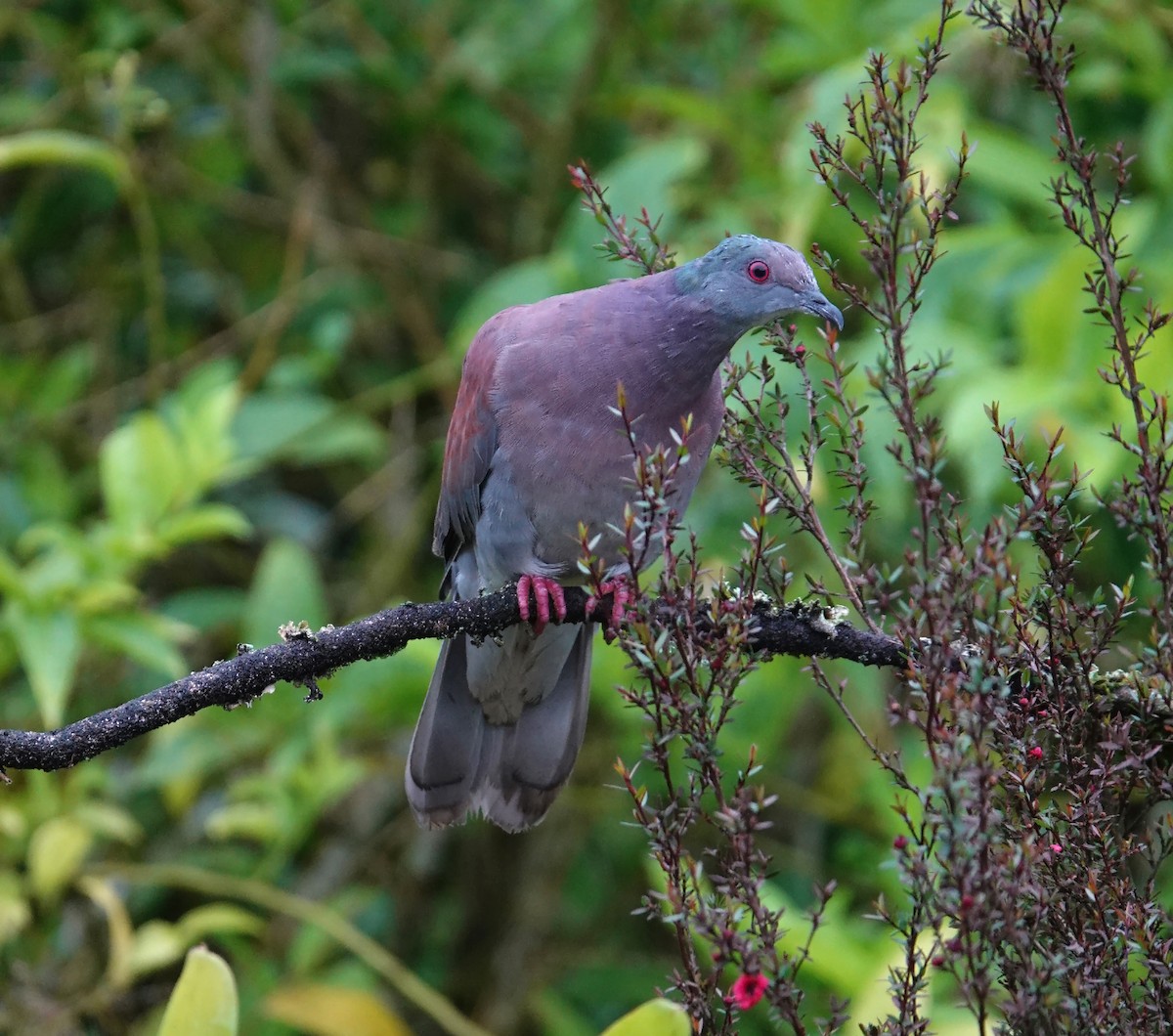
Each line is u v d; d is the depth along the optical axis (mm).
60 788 9977
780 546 4992
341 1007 9219
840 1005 4586
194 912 10531
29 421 11734
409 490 12586
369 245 12359
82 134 12422
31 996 9266
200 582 12539
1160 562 4820
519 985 11180
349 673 9609
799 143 9453
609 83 12578
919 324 9461
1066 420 8586
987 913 4199
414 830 11500
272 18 12266
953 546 4613
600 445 7430
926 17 9969
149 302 12656
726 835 4695
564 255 10195
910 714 4477
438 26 12570
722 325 7414
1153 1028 4590
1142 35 10258
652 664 4484
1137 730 5199
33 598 8797
